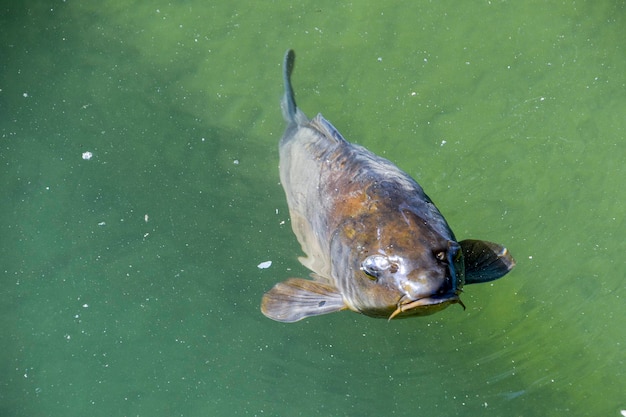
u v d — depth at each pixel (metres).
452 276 4.06
